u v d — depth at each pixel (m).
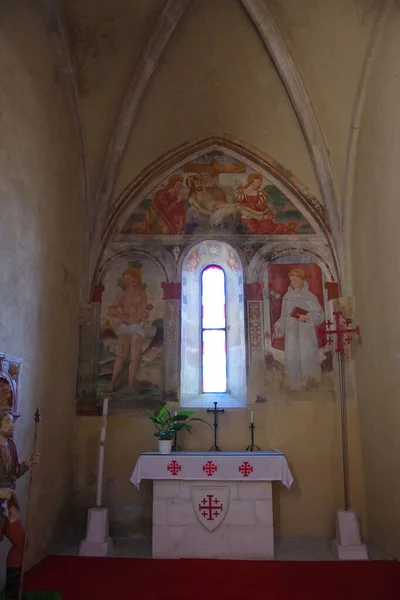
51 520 7.73
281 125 9.78
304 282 9.76
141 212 10.16
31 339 7.02
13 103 6.47
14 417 6.02
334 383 9.20
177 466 7.63
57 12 7.53
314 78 8.94
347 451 8.82
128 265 9.89
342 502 8.62
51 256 7.93
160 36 8.40
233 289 10.23
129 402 9.17
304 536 8.51
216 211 10.20
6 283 6.20
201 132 10.24
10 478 5.18
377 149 8.14
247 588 6.18
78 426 9.04
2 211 6.10
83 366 9.30
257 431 9.03
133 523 8.63
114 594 5.98
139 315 9.62
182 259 9.92
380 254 7.98
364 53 8.26
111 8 7.86
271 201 10.22
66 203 8.74
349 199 9.53
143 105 9.45
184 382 9.51
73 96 8.74
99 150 9.60
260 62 9.02
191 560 7.24
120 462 8.89
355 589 6.11
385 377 7.70
